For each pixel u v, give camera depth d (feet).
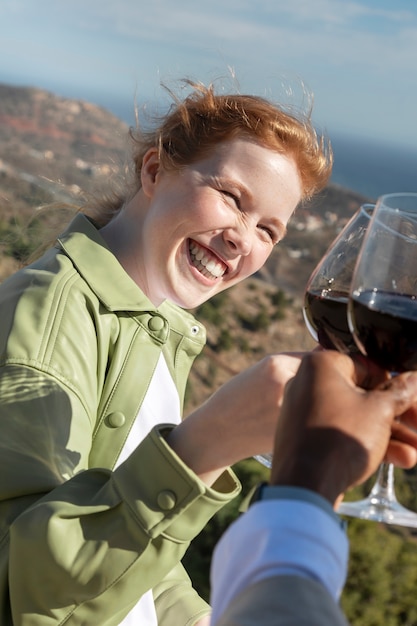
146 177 5.04
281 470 1.72
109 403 4.26
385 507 3.17
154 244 4.95
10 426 3.64
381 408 1.80
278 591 1.42
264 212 4.94
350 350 3.30
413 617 42.14
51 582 3.24
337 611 1.43
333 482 1.68
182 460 3.02
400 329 2.47
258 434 2.81
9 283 4.28
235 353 111.14
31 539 3.22
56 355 3.89
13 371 3.78
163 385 4.75
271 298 124.88
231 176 4.82
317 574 1.50
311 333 3.56
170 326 5.12
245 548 1.60
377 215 2.70
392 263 2.61
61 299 4.10
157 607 4.78
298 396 1.84
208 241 4.90
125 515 3.13
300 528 1.56
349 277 3.31
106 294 4.30
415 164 616.80
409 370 2.56
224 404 2.84
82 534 3.20
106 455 4.23
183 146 4.95
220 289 5.18
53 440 3.67
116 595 3.18
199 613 4.72
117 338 4.32
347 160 599.57
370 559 42.11
